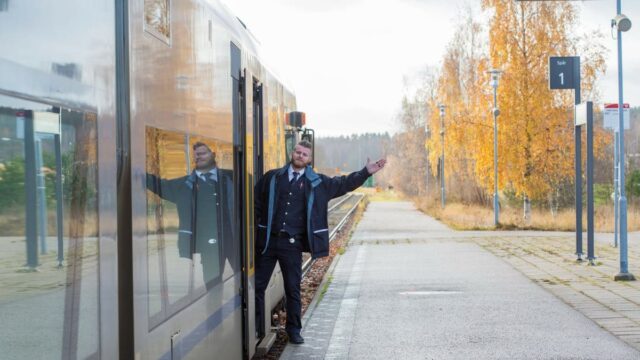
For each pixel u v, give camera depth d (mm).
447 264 16141
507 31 33469
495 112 29750
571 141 33688
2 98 2424
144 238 3586
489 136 33906
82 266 2945
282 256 7785
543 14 33406
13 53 2498
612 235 24797
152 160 3760
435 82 57188
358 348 8102
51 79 2740
